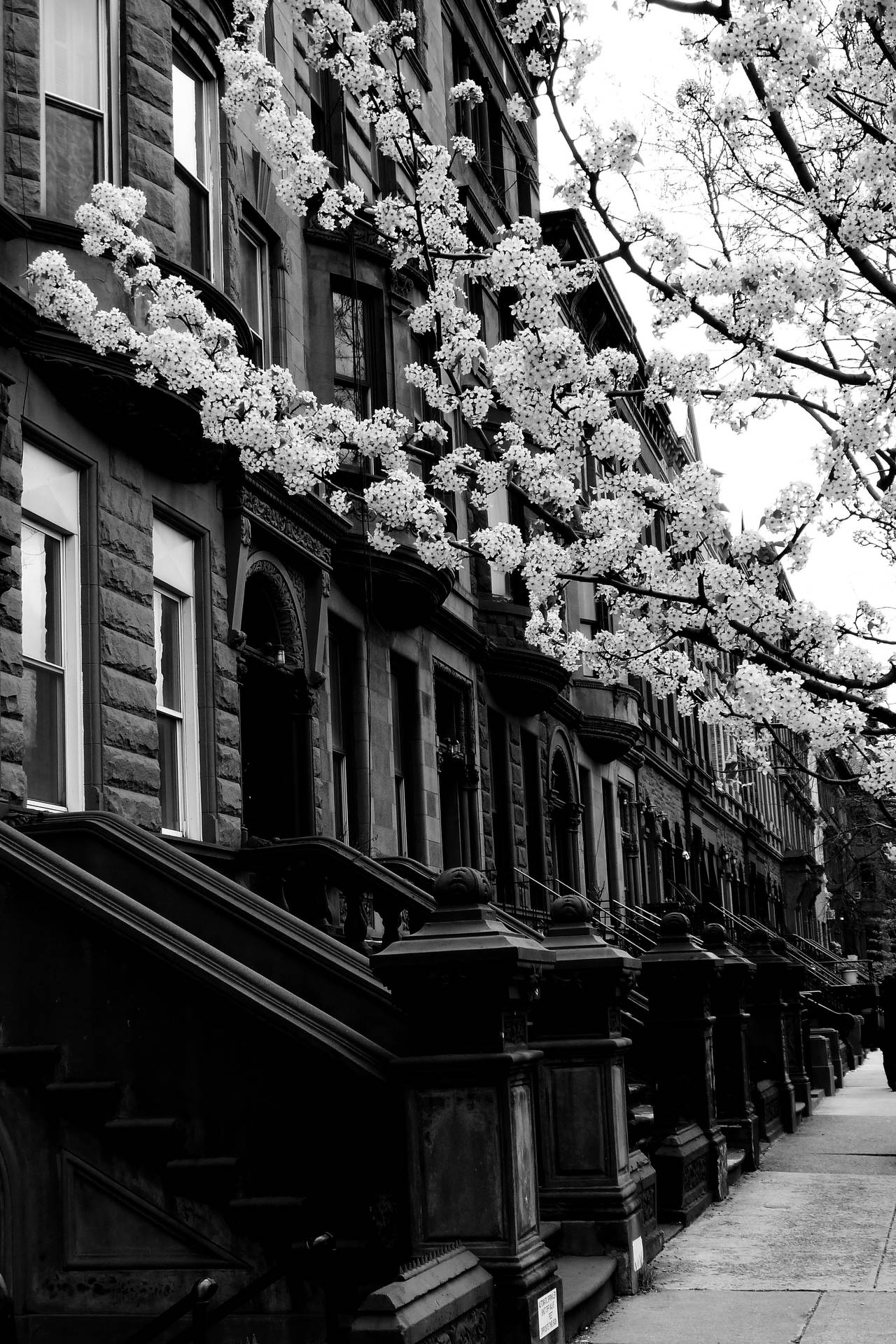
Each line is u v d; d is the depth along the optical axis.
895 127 7.59
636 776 36.41
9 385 10.41
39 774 10.62
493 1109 6.76
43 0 11.73
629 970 9.42
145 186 12.16
